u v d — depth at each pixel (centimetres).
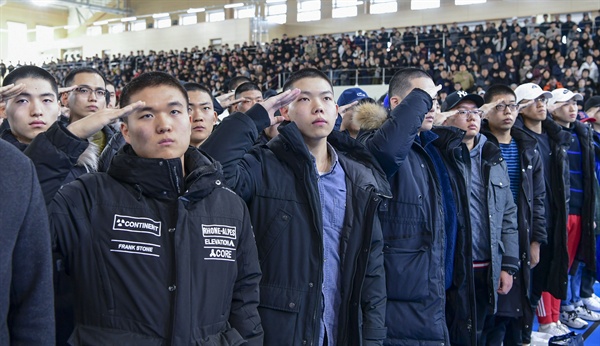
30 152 125
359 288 158
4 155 97
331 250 163
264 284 151
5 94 137
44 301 101
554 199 293
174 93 130
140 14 2205
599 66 1013
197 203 125
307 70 173
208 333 118
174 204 122
